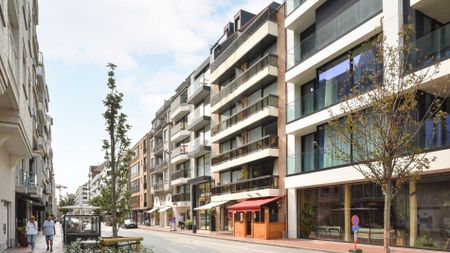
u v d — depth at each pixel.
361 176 20.78
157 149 67.12
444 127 16.30
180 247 23.05
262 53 33.56
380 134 11.12
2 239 18.86
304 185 25.38
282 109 29.67
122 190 13.02
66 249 12.06
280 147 29.67
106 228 58.09
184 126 53.56
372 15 20.34
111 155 12.80
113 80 12.96
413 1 17.75
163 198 63.34
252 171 33.97
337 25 23.30
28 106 19.03
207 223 44.59
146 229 55.31
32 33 24.31
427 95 17.70
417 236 18.72
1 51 9.55
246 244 25.02
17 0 14.02
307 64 25.58
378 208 21.02
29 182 31.58
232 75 40.00
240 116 35.59
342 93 18.59
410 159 11.12
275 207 29.33
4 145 18.44
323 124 24.62
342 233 23.48
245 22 41.62
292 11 27.48
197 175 48.84
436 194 17.97
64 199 128.25
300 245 22.11
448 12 18.47
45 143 49.75
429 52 16.89
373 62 14.12
